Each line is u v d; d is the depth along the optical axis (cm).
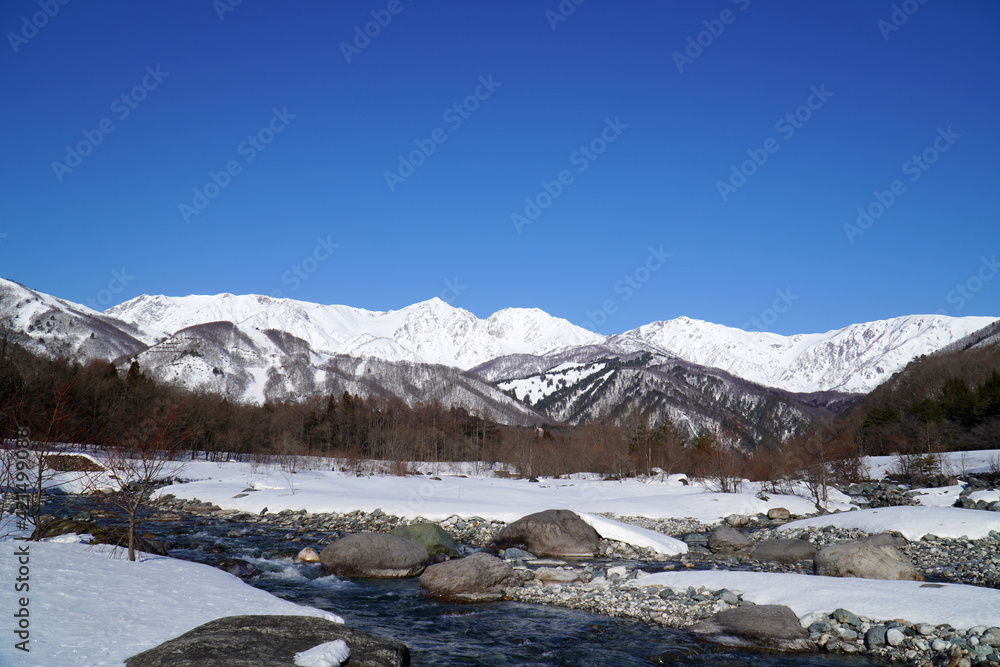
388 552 1880
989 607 1231
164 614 995
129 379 7144
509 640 1278
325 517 2998
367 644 934
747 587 1537
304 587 1694
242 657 814
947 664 1070
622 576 1783
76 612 942
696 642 1252
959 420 7306
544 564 2019
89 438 3216
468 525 2781
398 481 4519
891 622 1245
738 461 5491
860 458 5784
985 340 16125
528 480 5631
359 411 9688
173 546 2236
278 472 4969
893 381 11119
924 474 4869
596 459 6825
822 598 1386
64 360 6781
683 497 3719
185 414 5200
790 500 3653
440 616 1445
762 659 1157
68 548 1394
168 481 3831
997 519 2469
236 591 1231
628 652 1209
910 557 2089
